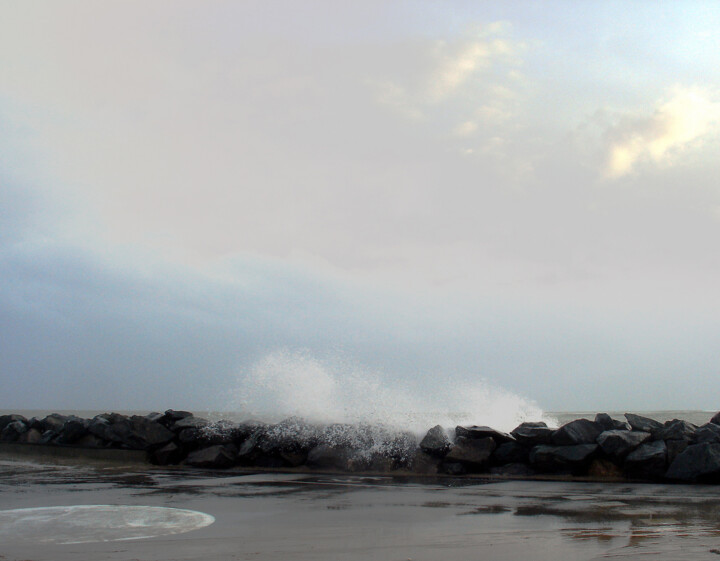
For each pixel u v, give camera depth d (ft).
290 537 19.86
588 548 18.33
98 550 18.20
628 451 35.40
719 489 30.94
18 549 18.40
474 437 38.65
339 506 25.84
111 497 28.32
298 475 37.29
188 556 17.47
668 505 25.98
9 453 49.26
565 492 29.99
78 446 47.26
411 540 19.39
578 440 36.63
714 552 17.84
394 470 38.73
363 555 17.53
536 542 19.11
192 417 45.93
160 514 23.98
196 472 38.65
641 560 17.02
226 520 22.72
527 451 37.70
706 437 35.09
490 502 26.91
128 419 47.06
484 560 16.99
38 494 29.30
